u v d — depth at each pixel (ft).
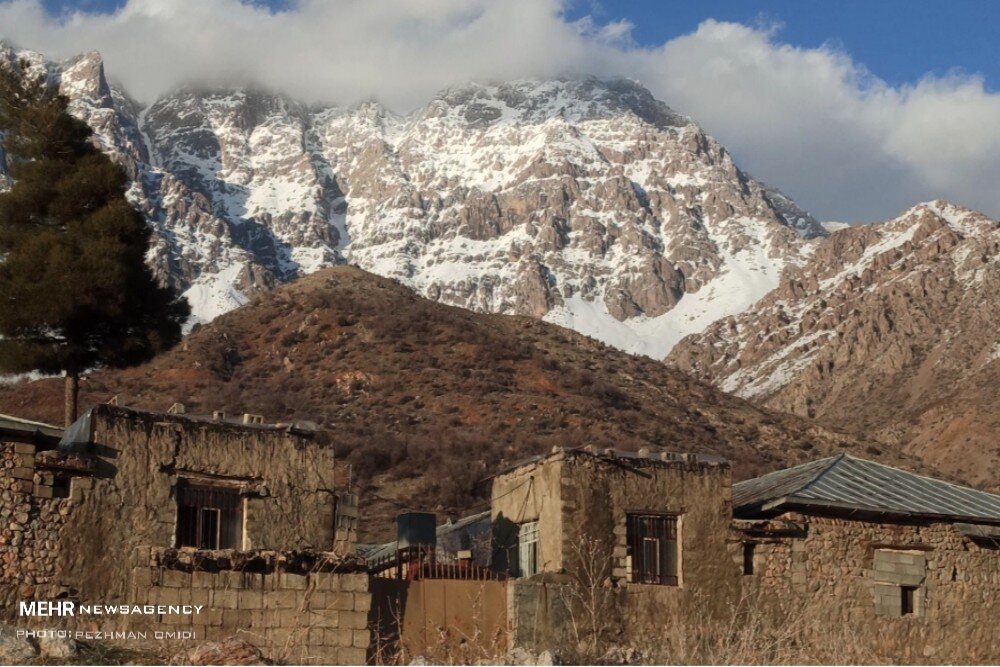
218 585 82.69
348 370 392.68
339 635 84.12
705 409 416.67
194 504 89.56
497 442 319.68
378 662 82.89
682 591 98.89
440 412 357.20
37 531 82.74
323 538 93.45
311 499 93.66
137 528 86.02
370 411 358.84
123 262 142.41
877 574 106.01
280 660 75.46
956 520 109.60
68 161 147.95
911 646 104.17
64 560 83.05
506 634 91.50
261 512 91.40
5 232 143.13
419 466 283.38
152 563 82.38
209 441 90.89
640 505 100.12
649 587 98.02
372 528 221.05
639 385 432.25
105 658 71.61
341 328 433.07
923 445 579.89
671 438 359.46
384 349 413.59
